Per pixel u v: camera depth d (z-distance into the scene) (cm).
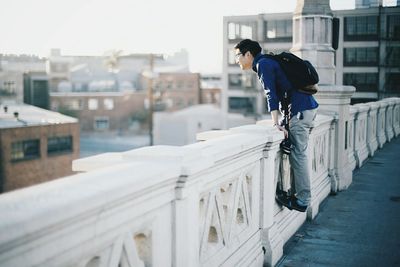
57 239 149
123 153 239
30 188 163
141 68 9819
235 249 338
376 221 540
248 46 415
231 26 6425
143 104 8638
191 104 8688
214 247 307
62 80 8981
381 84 5912
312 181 586
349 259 419
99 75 9394
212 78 10125
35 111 5253
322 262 413
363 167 912
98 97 8462
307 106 420
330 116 664
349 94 705
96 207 161
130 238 198
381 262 411
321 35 687
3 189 4344
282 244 429
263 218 401
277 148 423
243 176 354
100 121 8500
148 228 218
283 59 415
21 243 131
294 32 707
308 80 413
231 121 6612
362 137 1004
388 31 5822
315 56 688
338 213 577
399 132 1594
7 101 6469
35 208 138
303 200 441
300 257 426
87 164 231
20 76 6825
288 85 414
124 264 199
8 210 134
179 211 238
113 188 170
